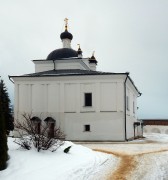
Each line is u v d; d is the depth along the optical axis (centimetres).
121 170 1445
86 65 4819
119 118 3638
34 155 1492
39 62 4519
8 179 1097
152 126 6225
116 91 3681
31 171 1231
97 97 3709
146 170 1461
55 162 1453
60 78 3831
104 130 3653
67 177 1212
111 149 2442
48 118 3769
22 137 1677
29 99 3909
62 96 3809
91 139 3669
